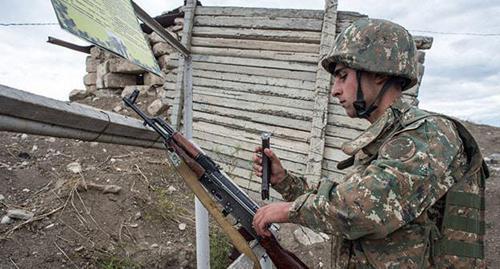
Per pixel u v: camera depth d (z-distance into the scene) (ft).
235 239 5.63
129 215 14.32
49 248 11.95
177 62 22.63
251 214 5.68
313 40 18.63
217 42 21.06
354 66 4.81
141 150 20.63
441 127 4.47
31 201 14.19
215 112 21.22
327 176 18.20
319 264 14.28
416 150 4.26
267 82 19.74
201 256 8.00
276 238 5.59
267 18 19.62
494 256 15.72
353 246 5.03
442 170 4.24
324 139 18.16
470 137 4.67
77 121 4.06
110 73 27.58
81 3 3.74
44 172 16.51
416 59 5.05
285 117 19.26
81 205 13.94
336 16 18.07
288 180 6.38
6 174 15.61
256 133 19.93
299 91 18.99
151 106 23.56
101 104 26.45
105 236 12.99
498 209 19.95
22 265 11.21
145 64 4.93
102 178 16.30
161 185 17.43
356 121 17.81
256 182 19.75
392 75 4.82
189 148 5.85
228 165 20.49
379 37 4.79
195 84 21.80
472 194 4.71
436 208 4.77
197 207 7.97
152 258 12.68
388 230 4.12
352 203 4.14
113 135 5.00
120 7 4.99
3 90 2.99
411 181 4.12
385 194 4.09
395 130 4.63
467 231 4.66
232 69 20.70
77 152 19.12
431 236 4.60
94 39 3.60
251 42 20.12
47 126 3.73
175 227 14.48
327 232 4.37
